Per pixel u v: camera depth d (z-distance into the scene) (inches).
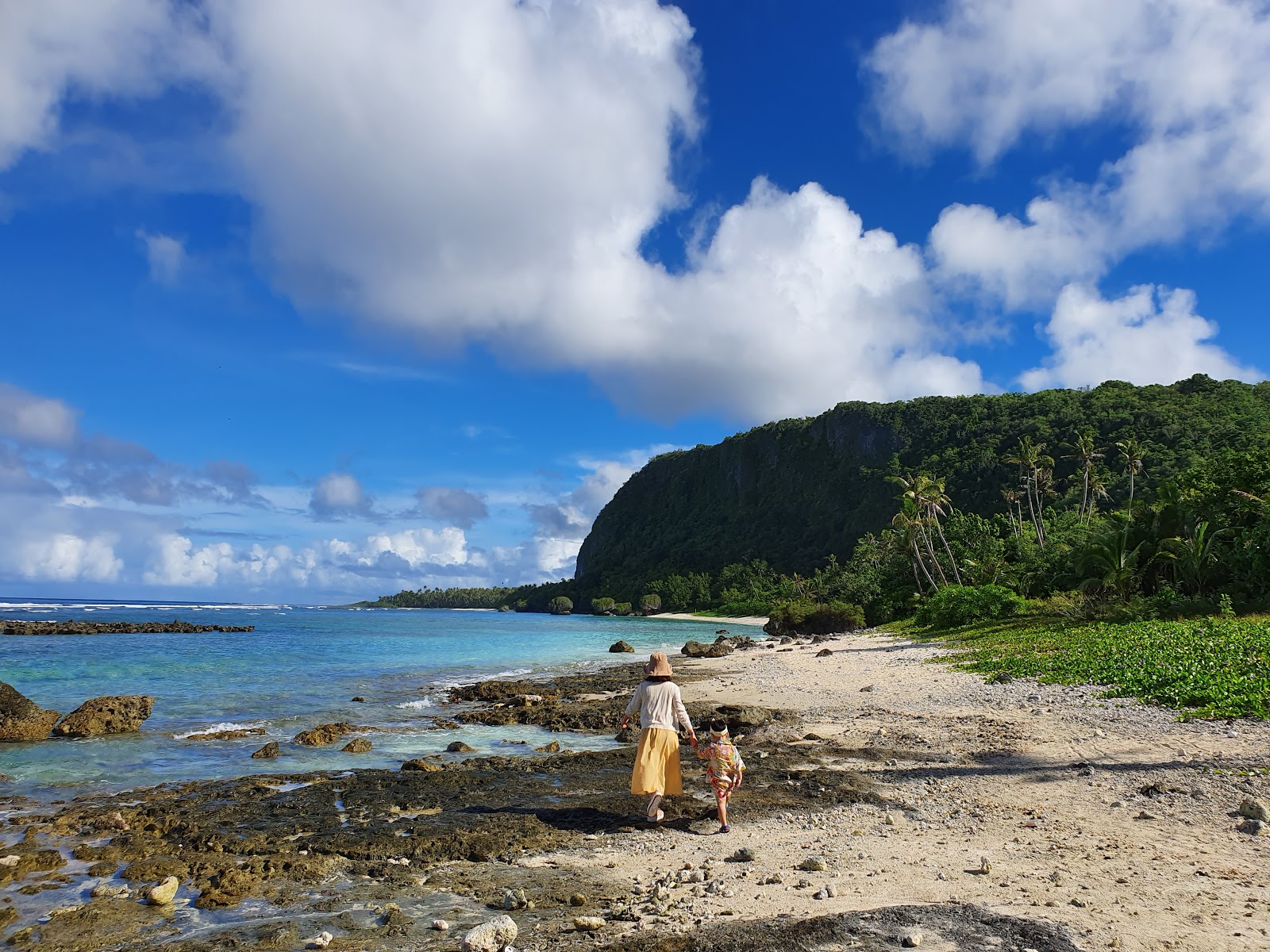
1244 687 485.7
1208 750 373.7
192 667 1105.4
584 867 260.1
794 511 7588.6
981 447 5182.1
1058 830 277.3
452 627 3331.7
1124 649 730.8
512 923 200.2
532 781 392.8
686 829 303.9
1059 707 536.7
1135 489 3179.1
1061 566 1731.1
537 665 1341.0
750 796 352.5
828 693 748.6
